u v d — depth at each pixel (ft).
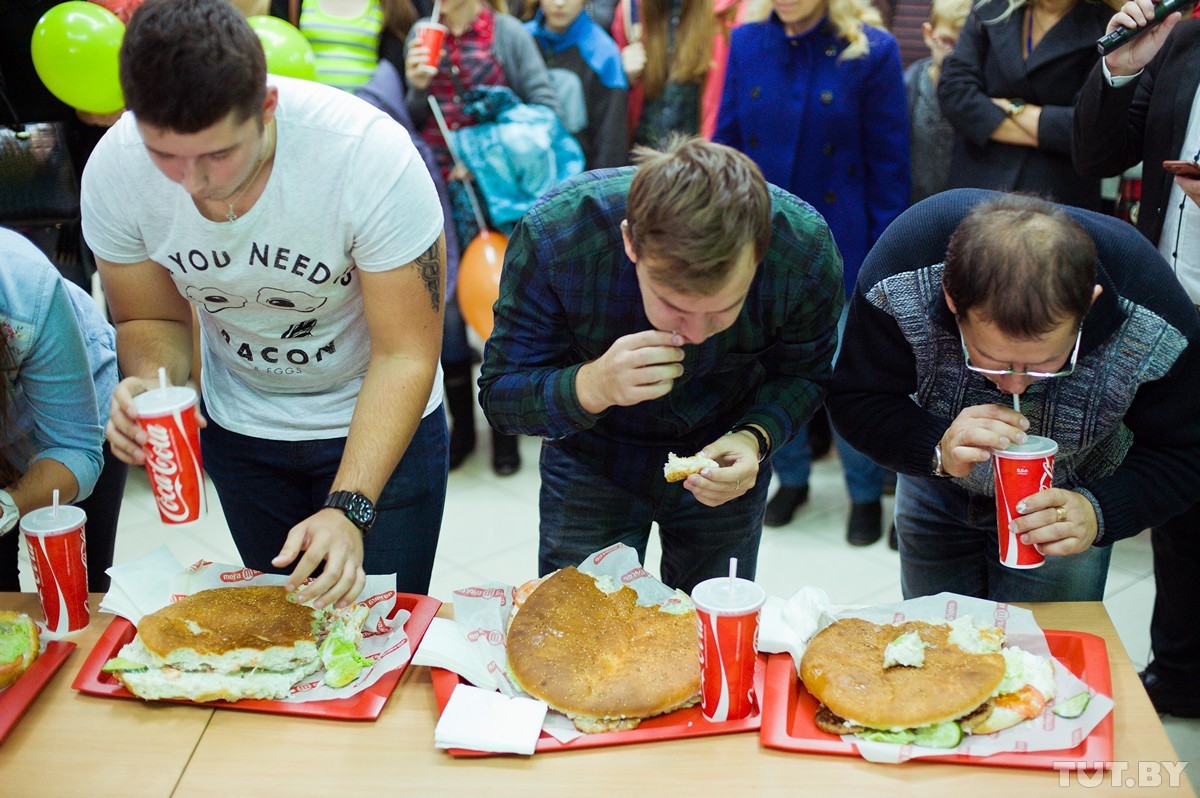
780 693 4.39
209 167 4.12
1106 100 7.38
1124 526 4.78
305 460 5.73
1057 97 9.21
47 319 5.10
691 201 3.83
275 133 4.60
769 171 9.97
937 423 5.21
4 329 4.91
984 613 4.70
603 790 4.00
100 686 4.52
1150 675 7.72
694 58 10.96
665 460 5.55
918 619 4.72
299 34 9.42
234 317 5.27
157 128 3.87
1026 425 4.54
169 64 3.77
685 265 3.87
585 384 4.64
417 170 4.90
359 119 4.76
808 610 4.84
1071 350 4.45
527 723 4.24
